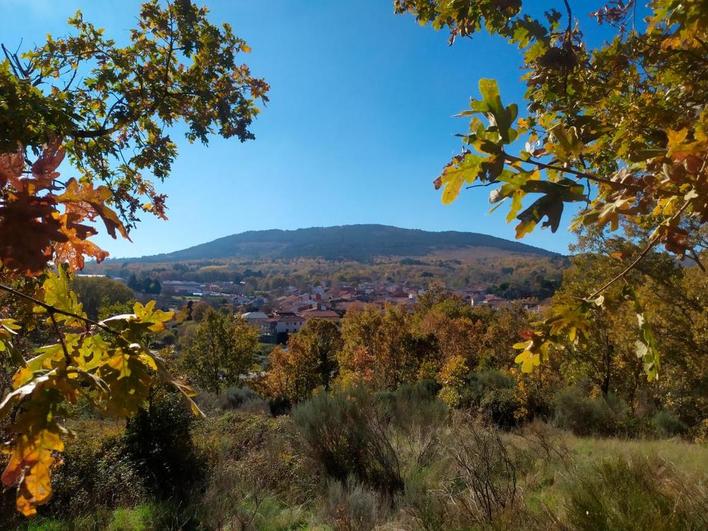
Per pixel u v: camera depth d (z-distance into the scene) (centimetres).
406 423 941
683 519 361
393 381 2809
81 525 623
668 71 215
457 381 1758
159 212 504
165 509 676
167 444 825
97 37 506
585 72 232
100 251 124
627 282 177
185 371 3161
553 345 188
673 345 1305
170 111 520
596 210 136
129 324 117
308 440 798
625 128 180
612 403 1498
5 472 87
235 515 638
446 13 208
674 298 1241
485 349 3409
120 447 817
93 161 474
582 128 179
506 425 1466
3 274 97
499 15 191
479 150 116
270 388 2927
